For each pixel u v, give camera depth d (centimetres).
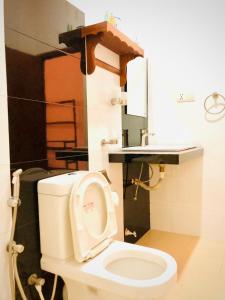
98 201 128
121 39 155
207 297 144
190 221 233
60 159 136
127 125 209
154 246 213
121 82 192
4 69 104
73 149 146
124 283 94
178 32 224
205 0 211
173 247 210
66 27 142
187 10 218
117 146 193
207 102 217
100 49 167
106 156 178
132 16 240
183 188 233
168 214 242
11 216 107
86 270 104
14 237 108
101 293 107
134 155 173
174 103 231
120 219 194
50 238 113
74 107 146
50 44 129
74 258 114
